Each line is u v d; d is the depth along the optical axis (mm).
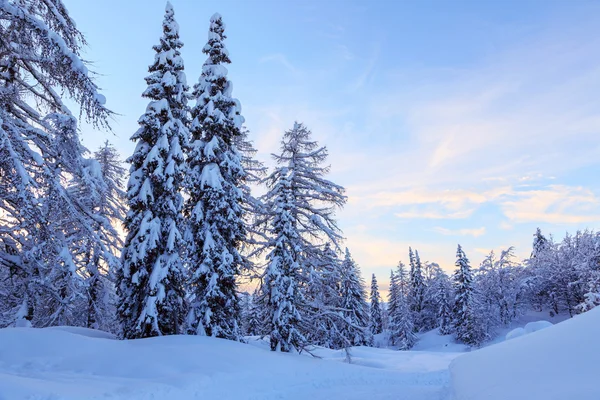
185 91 17250
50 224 10602
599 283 43125
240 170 17031
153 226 14820
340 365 14773
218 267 15344
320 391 11312
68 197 10453
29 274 10789
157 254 14984
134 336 14195
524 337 6680
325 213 18594
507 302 57844
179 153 15625
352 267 36781
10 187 9281
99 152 23984
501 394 4086
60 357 10289
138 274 14586
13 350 10062
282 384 11281
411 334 56312
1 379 6680
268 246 17984
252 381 10727
